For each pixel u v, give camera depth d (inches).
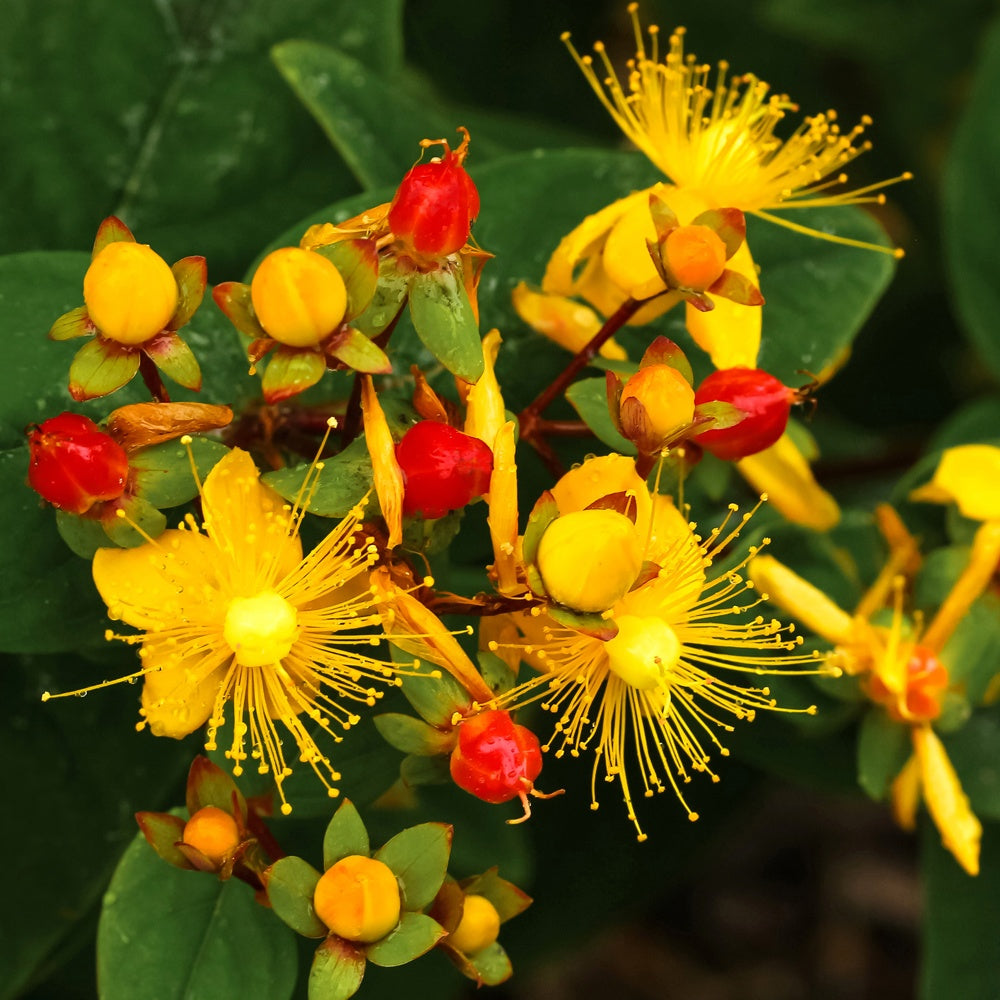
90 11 14.3
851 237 13.9
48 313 12.9
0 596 12.6
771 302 13.7
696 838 16.7
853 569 14.3
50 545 12.7
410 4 18.3
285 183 14.4
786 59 19.7
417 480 11.8
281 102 14.4
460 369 11.9
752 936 24.2
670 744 12.6
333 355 11.9
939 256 20.0
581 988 23.7
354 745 12.7
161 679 12.3
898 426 20.6
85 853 14.0
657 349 12.2
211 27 14.4
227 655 12.3
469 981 16.0
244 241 14.4
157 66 14.4
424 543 12.2
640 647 12.4
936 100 19.5
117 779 14.0
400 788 13.9
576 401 12.6
